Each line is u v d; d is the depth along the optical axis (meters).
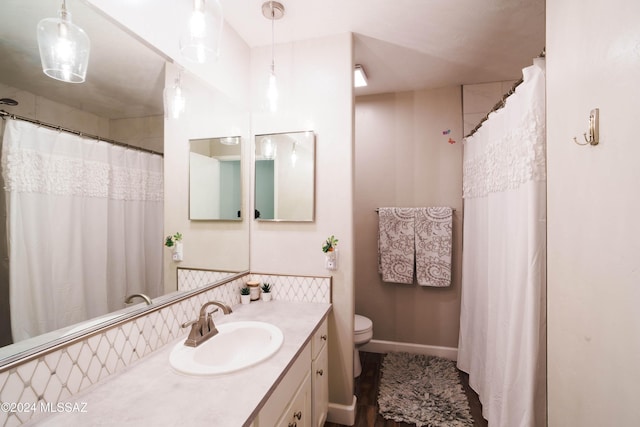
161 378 0.94
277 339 1.21
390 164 2.72
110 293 0.99
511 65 2.20
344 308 1.77
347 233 1.75
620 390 0.69
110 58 0.99
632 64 0.65
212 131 1.56
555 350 0.98
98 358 0.91
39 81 0.78
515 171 1.42
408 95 2.69
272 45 1.81
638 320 0.64
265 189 1.88
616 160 0.70
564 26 0.93
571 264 0.90
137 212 1.12
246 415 0.77
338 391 1.79
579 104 0.85
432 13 1.59
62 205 0.84
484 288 1.97
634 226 0.65
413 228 2.55
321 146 1.79
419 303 2.66
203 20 0.98
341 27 1.71
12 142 0.72
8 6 0.71
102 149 0.97
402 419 1.81
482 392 1.91
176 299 1.26
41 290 0.79
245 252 1.88
